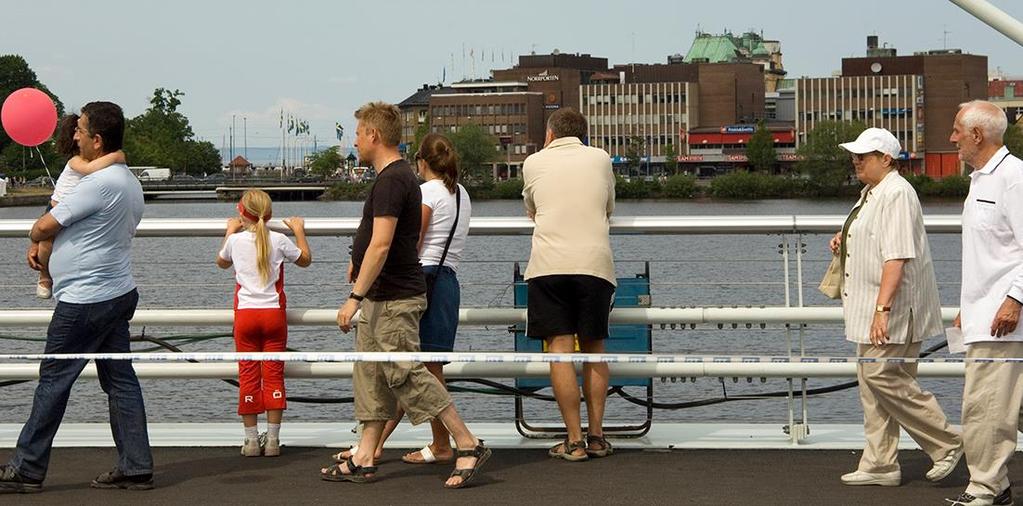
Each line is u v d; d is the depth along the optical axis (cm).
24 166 15862
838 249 954
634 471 953
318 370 1037
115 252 909
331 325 1048
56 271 902
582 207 973
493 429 1115
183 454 1021
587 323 972
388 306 914
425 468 973
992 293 853
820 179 18875
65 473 955
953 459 905
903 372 905
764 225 1038
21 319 1070
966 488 891
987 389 852
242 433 1089
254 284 1012
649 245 3275
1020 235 841
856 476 912
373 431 933
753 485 909
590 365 999
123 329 924
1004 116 855
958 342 908
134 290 923
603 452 1001
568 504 860
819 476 938
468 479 909
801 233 1052
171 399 2145
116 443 911
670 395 2114
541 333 981
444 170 985
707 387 2177
